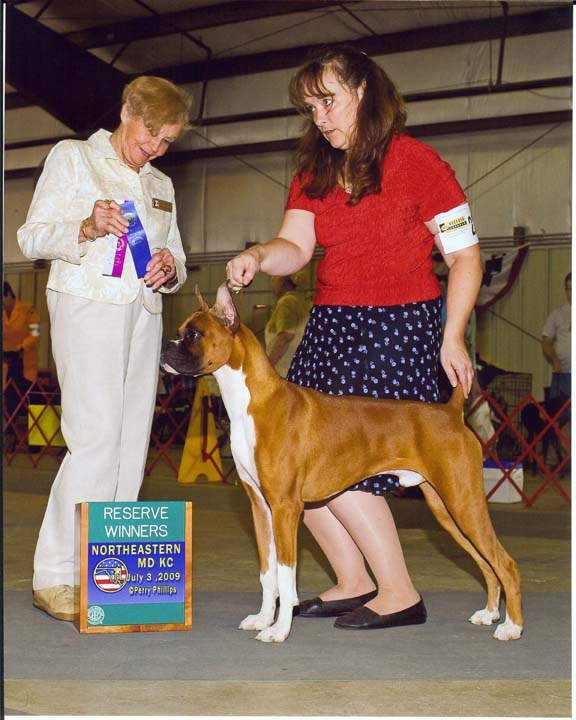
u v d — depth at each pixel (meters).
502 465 10.38
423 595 5.23
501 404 14.36
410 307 4.48
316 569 5.95
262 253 4.42
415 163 4.35
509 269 17.62
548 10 16.67
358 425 4.18
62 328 4.59
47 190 4.59
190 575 4.39
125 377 4.73
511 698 3.38
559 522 8.50
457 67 17.59
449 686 3.51
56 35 17.48
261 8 17.56
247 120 19.64
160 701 3.29
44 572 4.66
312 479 4.13
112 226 4.38
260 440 4.05
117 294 4.57
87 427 4.58
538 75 17.05
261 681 3.54
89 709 3.20
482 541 4.21
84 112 18.14
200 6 17.97
